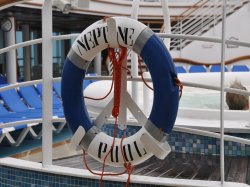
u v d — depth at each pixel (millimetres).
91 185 2881
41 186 3086
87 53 2623
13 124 3215
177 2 15477
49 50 2992
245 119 3832
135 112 2695
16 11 11180
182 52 13250
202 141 3631
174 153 3721
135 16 3314
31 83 3094
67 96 2691
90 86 5023
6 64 12016
